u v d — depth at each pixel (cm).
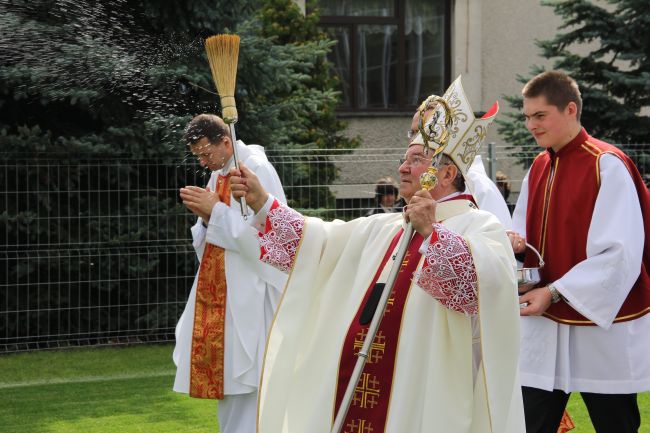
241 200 489
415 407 422
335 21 1703
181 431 751
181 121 988
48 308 1058
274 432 452
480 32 1717
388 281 407
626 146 1220
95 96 945
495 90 1716
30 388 896
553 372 558
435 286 408
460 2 1709
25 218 1048
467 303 409
